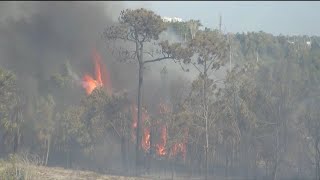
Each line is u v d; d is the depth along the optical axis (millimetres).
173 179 144375
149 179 139250
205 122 152875
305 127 146750
